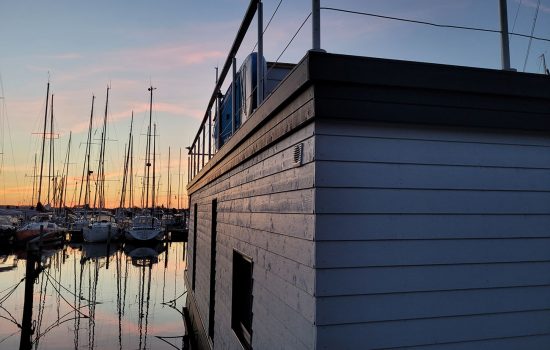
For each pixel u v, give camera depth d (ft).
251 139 13.67
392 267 8.54
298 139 9.30
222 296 19.27
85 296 58.23
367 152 8.63
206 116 30.09
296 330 8.98
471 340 8.89
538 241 9.68
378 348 8.25
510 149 9.71
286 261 9.84
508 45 10.07
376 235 8.49
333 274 8.16
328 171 8.36
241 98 19.44
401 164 8.82
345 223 8.34
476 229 9.21
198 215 34.99
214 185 23.95
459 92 9.07
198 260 33.76
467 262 9.05
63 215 156.04
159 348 36.19
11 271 79.30
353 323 8.14
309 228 8.45
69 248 123.13
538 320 9.42
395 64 8.55
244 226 14.88
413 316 8.54
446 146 9.20
